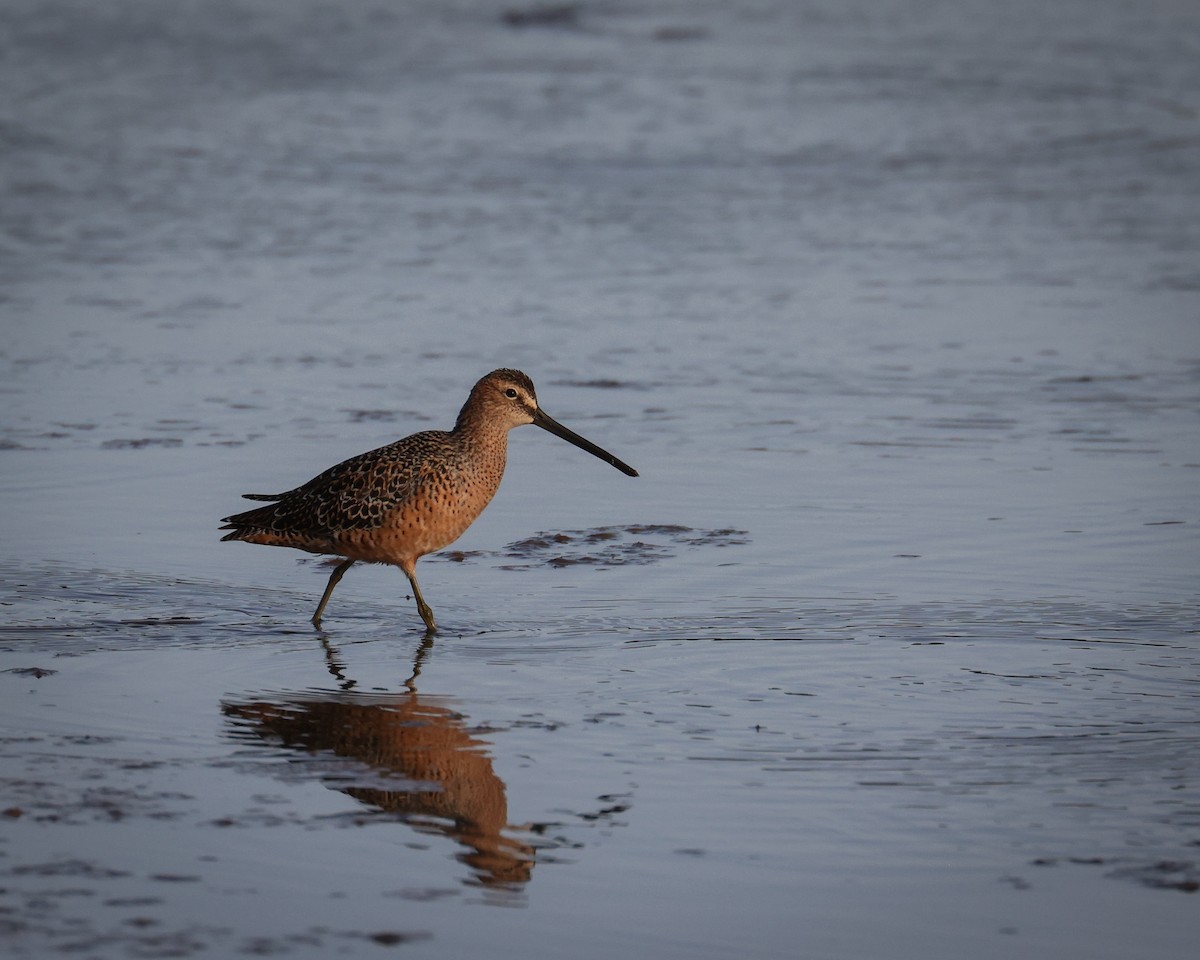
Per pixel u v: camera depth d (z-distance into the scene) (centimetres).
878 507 1418
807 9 5159
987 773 863
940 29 4825
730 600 1185
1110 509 1398
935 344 2045
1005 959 686
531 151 3350
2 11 4894
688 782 856
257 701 988
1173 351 2002
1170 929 708
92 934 689
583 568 1273
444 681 1028
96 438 1628
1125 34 4753
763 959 688
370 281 2377
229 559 1304
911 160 3322
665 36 4669
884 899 734
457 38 4609
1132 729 923
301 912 716
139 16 4866
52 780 853
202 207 2867
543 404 1780
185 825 801
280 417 1714
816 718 947
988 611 1146
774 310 2225
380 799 838
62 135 3438
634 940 700
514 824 808
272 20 4869
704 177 3148
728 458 1583
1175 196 3045
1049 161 3331
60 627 1130
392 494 1150
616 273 2436
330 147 3375
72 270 2427
